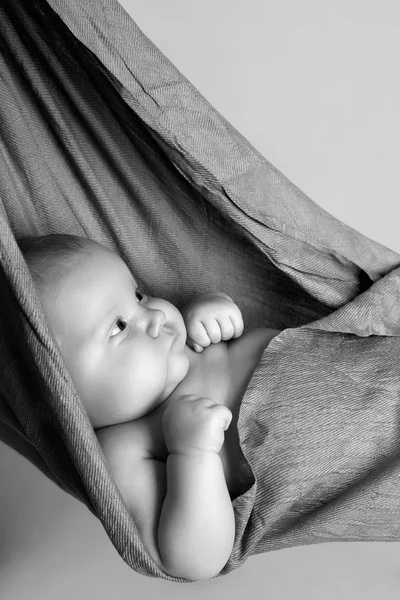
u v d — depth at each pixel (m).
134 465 1.33
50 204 1.55
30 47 1.46
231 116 2.76
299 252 1.53
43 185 1.54
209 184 1.46
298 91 2.77
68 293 1.37
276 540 1.35
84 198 1.57
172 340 1.41
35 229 1.56
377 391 1.37
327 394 1.36
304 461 1.31
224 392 1.42
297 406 1.35
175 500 1.24
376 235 2.58
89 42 1.34
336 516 1.32
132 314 1.40
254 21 2.81
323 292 1.56
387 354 1.43
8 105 1.48
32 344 1.09
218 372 1.45
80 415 1.11
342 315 1.48
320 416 1.34
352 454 1.33
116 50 1.35
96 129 1.52
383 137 2.71
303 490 1.31
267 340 1.48
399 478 1.30
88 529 1.89
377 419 1.35
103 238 1.59
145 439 1.37
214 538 1.22
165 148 1.44
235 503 1.26
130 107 1.40
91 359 1.36
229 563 1.28
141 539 1.21
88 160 1.54
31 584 1.76
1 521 1.91
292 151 2.72
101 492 1.14
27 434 1.29
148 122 1.40
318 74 2.77
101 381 1.36
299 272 1.54
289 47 2.79
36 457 1.42
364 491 1.31
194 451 1.24
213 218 1.56
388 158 2.69
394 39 2.77
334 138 2.73
